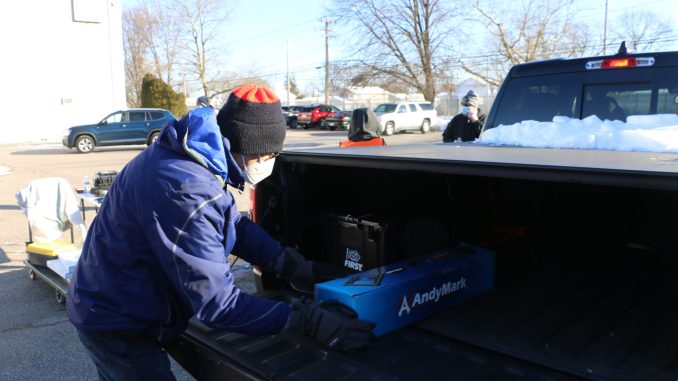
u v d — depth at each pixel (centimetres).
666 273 261
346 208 282
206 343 200
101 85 2752
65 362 350
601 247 298
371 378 172
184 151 155
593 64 355
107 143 1873
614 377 171
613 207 289
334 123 2983
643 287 246
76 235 701
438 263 230
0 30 2497
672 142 235
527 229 309
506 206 309
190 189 149
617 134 249
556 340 198
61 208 529
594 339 198
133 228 159
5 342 379
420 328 211
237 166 167
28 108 2600
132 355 171
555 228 305
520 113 390
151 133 1919
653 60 333
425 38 3459
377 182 279
